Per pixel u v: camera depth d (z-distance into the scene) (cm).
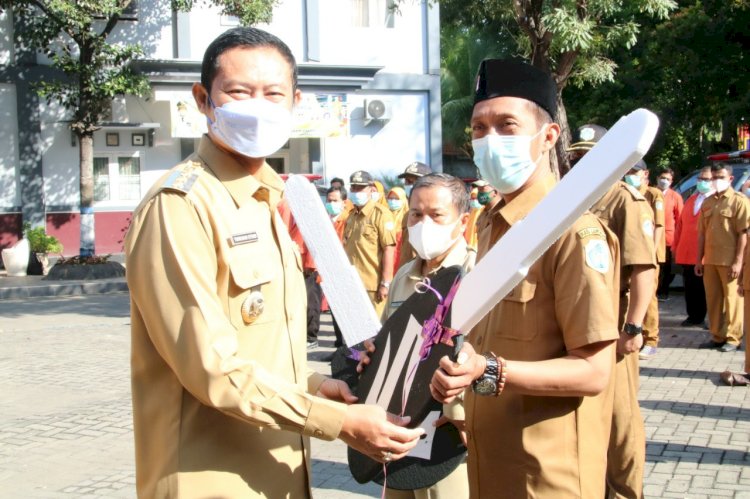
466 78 2845
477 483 251
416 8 2025
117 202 1862
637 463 401
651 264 404
